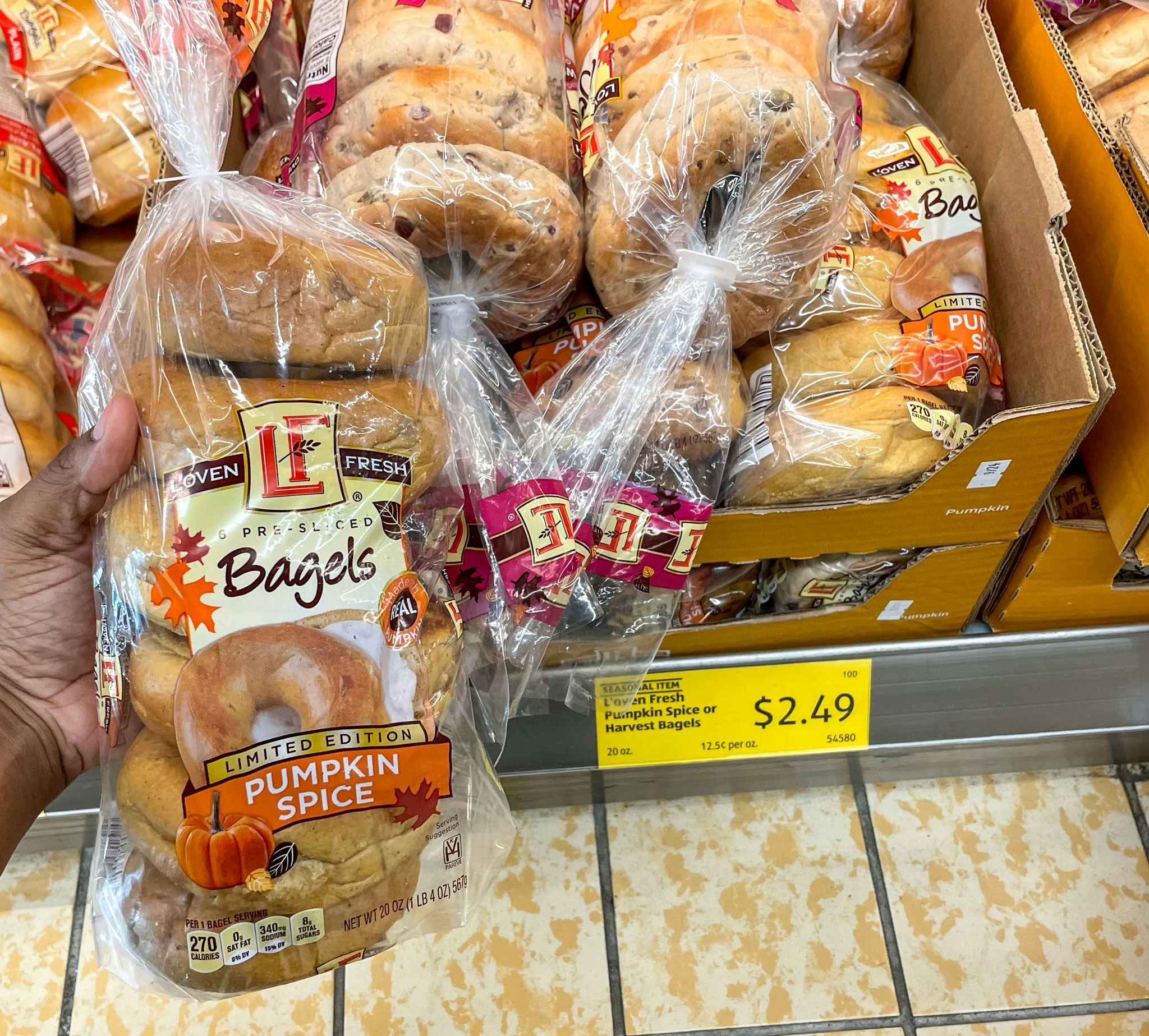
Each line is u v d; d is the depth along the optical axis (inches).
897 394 31.0
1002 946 37.0
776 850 39.4
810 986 36.4
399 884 22.5
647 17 30.0
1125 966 36.5
